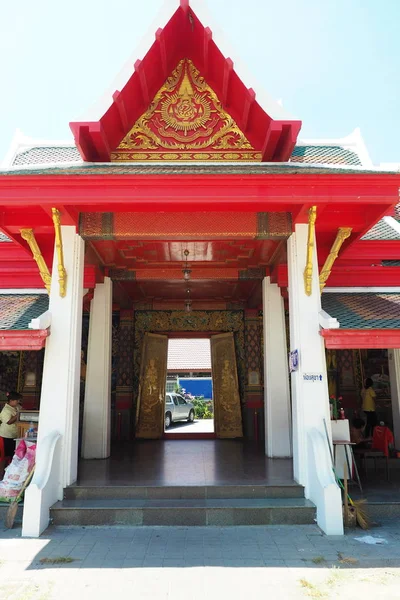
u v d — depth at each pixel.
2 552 5.36
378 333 6.75
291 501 6.56
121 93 7.08
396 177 6.38
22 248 8.23
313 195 6.50
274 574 4.78
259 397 13.12
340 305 8.08
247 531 6.05
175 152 7.80
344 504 6.37
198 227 7.39
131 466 8.45
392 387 10.46
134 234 7.37
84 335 12.85
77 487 6.71
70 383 6.96
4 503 6.64
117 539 5.76
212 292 12.37
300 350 7.02
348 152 11.70
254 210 7.40
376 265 9.23
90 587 4.51
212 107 7.93
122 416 12.93
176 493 6.73
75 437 7.06
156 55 7.38
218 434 13.20
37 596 4.33
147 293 12.46
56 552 5.36
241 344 13.70
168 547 5.50
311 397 6.88
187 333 13.74
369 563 5.04
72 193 6.43
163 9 7.23
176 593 4.39
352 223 7.57
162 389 13.49
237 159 7.80
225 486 6.77
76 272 7.27
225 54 7.21
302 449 6.84
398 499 7.00
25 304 8.35
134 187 6.43
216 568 4.93
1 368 12.43
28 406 12.26
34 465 6.69
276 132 7.11
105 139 7.34
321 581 4.61
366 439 9.73
